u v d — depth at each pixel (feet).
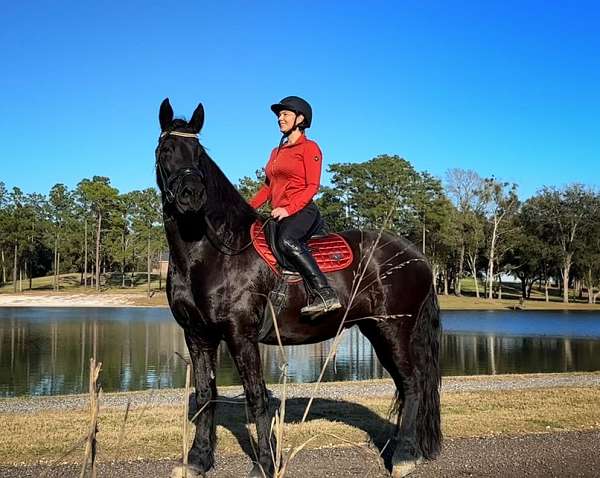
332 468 17.94
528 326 114.21
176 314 16.26
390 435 21.58
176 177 14.78
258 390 15.78
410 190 177.37
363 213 175.52
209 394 16.57
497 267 225.97
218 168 16.47
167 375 48.93
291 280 16.46
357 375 50.44
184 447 8.45
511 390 34.76
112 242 239.09
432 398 18.12
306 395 33.24
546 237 208.44
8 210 240.73
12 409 29.63
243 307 15.74
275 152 17.93
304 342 17.25
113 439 21.18
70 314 139.85
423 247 195.42
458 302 196.24
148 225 231.30
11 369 52.21
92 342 76.64
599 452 19.95
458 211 204.13
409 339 18.12
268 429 15.78
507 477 17.44
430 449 17.81
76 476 17.01
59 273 286.46
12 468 17.79
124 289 232.32
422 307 18.45
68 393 40.19
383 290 17.67
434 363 18.37
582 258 198.49
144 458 18.83
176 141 15.23
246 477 16.40
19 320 119.24
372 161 176.55
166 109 15.81
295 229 16.55
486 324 120.47
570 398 30.83
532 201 209.15
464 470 18.07
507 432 22.62
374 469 17.90
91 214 249.14
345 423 23.68
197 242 15.66
